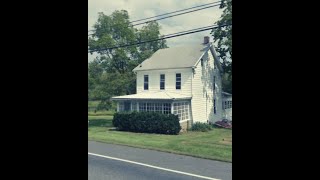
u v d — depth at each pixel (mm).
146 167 8555
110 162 9180
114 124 19656
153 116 18656
